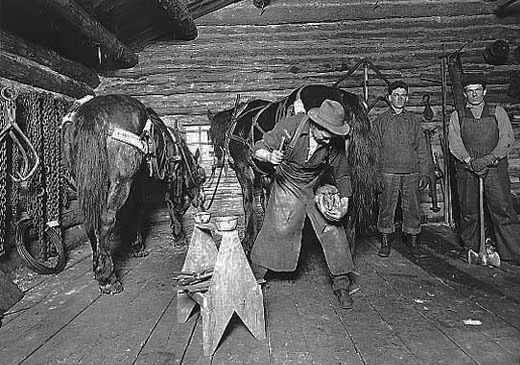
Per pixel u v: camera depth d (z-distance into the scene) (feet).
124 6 18.51
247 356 8.85
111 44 19.61
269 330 10.12
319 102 12.68
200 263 10.63
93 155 12.11
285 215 11.10
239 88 24.66
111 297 12.80
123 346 9.46
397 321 10.46
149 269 16.06
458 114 15.75
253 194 17.17
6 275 12.95
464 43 24.35
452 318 10.57
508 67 24.36
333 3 24.07
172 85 24.57
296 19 24.14
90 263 16.75
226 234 9.43
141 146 12.83
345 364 8.40
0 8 13.70
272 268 11.19
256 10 24.08
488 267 14.99
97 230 12.64
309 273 14.82
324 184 12.21
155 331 10.25
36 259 15.74
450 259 16.28
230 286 9.27
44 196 15.79
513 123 24.43
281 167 10.92
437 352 8.79
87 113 12.42
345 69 24.35
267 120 15.01
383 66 24.44
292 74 24.62
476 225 15.80
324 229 11.34
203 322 8.98
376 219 19.85
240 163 17.37
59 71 19.08
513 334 9.55
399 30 24.45
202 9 23.00
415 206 17.65
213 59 24.49
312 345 9.27
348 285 11.74
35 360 8.88
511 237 15.16
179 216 20.36
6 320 11.11
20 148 13.16
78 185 12.26
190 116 24.89
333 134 9.95
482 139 15.15
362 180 13.17
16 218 14.61
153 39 24.08
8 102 13.05
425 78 24.23
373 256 16.94
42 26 15.87
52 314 11.49
